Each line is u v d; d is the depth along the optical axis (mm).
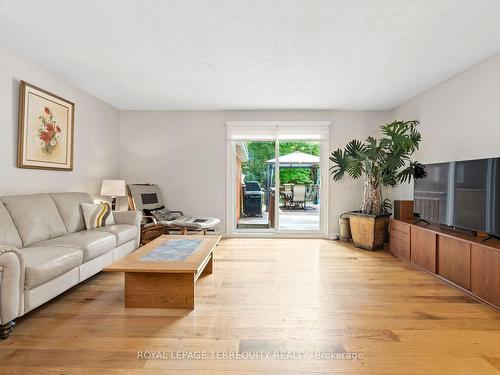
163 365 1639
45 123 3432
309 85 3988
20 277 1965
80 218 3482
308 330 2035
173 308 2365
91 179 4488
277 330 2033
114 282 3000
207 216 5375
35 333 1970
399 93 4320
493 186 2586
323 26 2494
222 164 5352
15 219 2676
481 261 2527
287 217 5703
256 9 2254
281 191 5664
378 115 5250
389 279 3105
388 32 2586
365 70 3459
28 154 3184
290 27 2516
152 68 3441
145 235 4656
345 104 4914
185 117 5359
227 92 4320
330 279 3094
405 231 3770
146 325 2090
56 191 3695
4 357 1701
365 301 2533
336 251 4320
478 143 3225
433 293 2727
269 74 3605
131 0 2146
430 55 3043
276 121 5289
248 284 2928
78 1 2166
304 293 2703
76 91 4094
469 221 2857
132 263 2361
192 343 1863
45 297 2205
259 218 5582
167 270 2211
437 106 3938
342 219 5023
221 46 2877
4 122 2924
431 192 3461
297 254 4133
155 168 5387
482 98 3168
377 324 2127
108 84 4012
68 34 2658
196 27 2523
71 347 1807
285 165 5625
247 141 5457
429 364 1668
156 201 5078
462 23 2434
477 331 2037
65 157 3797
